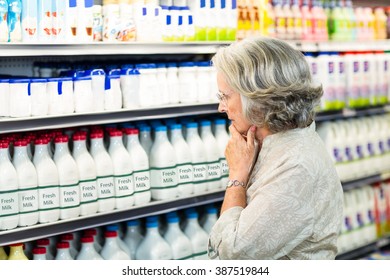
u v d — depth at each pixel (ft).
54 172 9.61
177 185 11.14
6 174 9.14
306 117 6.41
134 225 11.18
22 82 9.23
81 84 9.85
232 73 6.35
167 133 11.48
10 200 9.18
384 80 15.58
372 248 15.74
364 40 15.10
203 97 11.55
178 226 11.46
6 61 11.06
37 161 9.57
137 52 10.48
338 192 6.57
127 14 10.52
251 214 6.28
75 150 10.04
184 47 11.14
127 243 11.14
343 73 14.49
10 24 9.17
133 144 10.69
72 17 9.78
